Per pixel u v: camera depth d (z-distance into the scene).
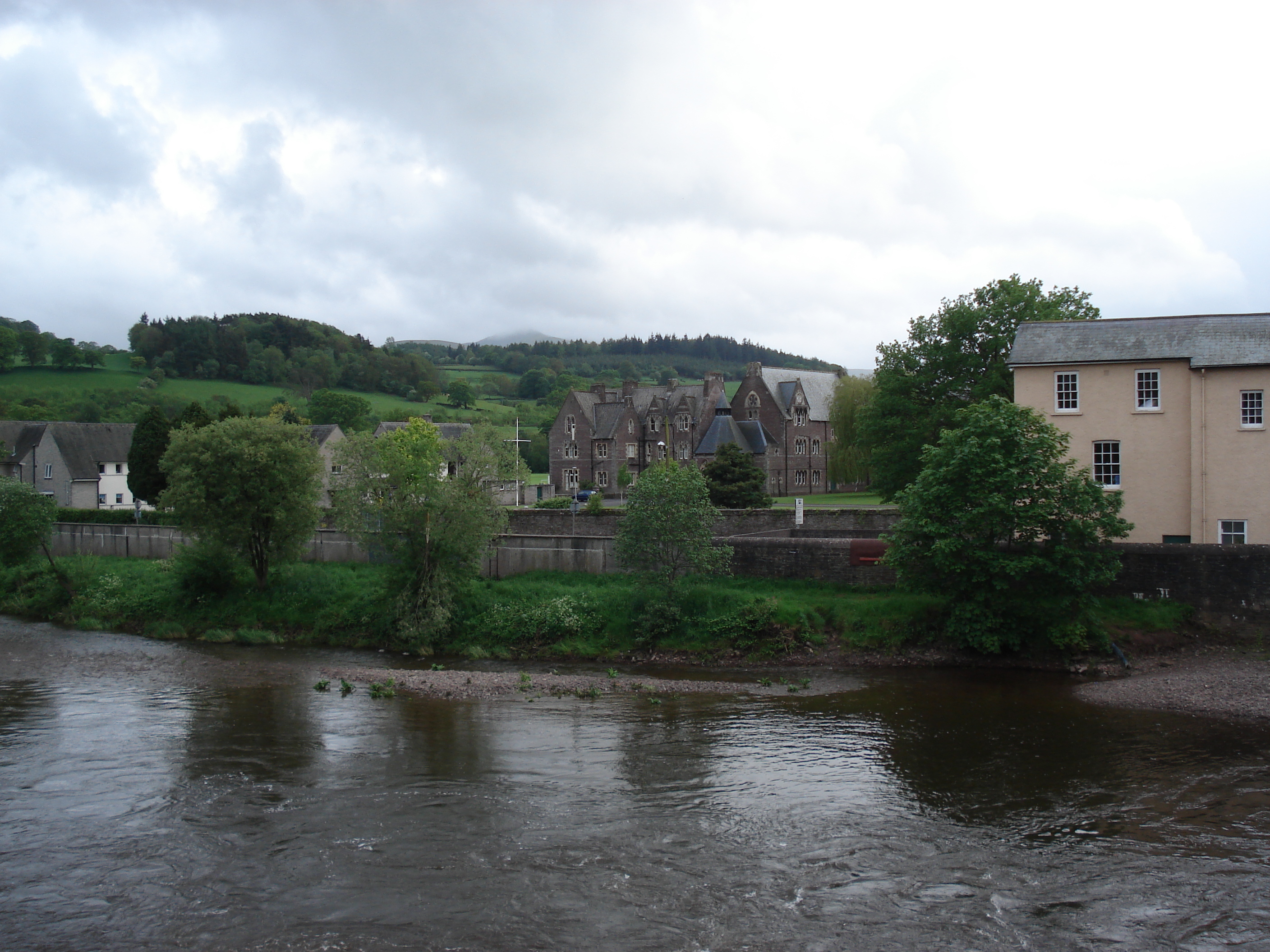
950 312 50.44
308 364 174.38
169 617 41.72
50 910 14.32
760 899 14.55
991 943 13.30
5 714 25.61
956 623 31.00
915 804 18.56
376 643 37.19
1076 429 36.06
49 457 83.44
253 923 13.86
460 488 36.69
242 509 39.97
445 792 19.16
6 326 165.12
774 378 99.19
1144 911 14.22
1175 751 21.69
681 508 34.19
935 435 49.53
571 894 14.70
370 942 13.30
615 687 28.75
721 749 22.22
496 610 36.84
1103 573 29.64
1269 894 14.74
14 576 49.97
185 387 158.62
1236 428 33.50
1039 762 21.03
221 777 20.14
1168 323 35.91
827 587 36.72
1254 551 30.66
